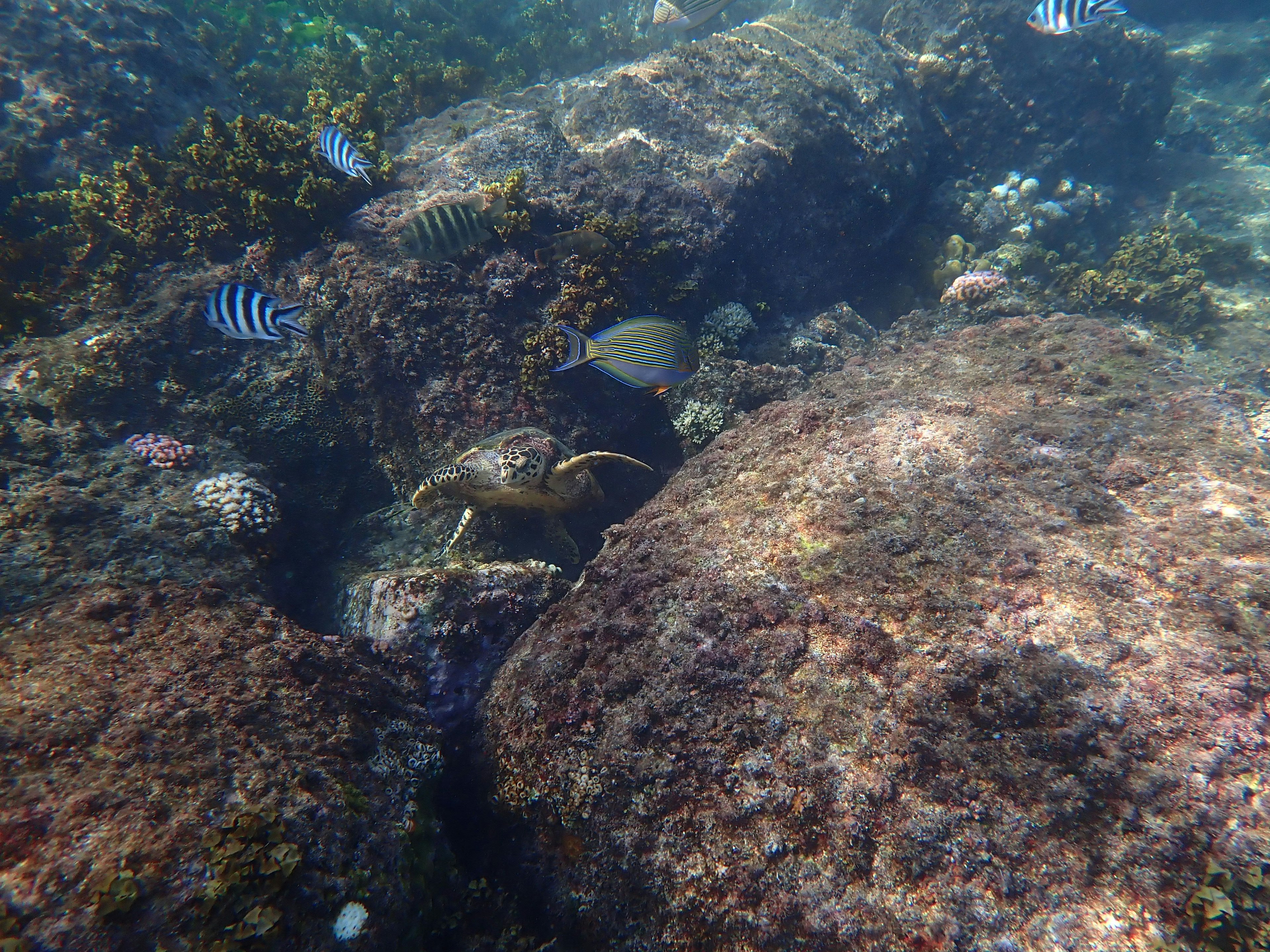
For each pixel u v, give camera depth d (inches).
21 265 266.7
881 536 116.8
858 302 345.4
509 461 174.1
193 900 71.9
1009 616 99.0
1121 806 80.0
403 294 203.5
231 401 212.7
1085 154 434.0
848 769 92.6
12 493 154.8
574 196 241.0
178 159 321.4
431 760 115.1
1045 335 177.6
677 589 124.0
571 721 113.9
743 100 275.0
